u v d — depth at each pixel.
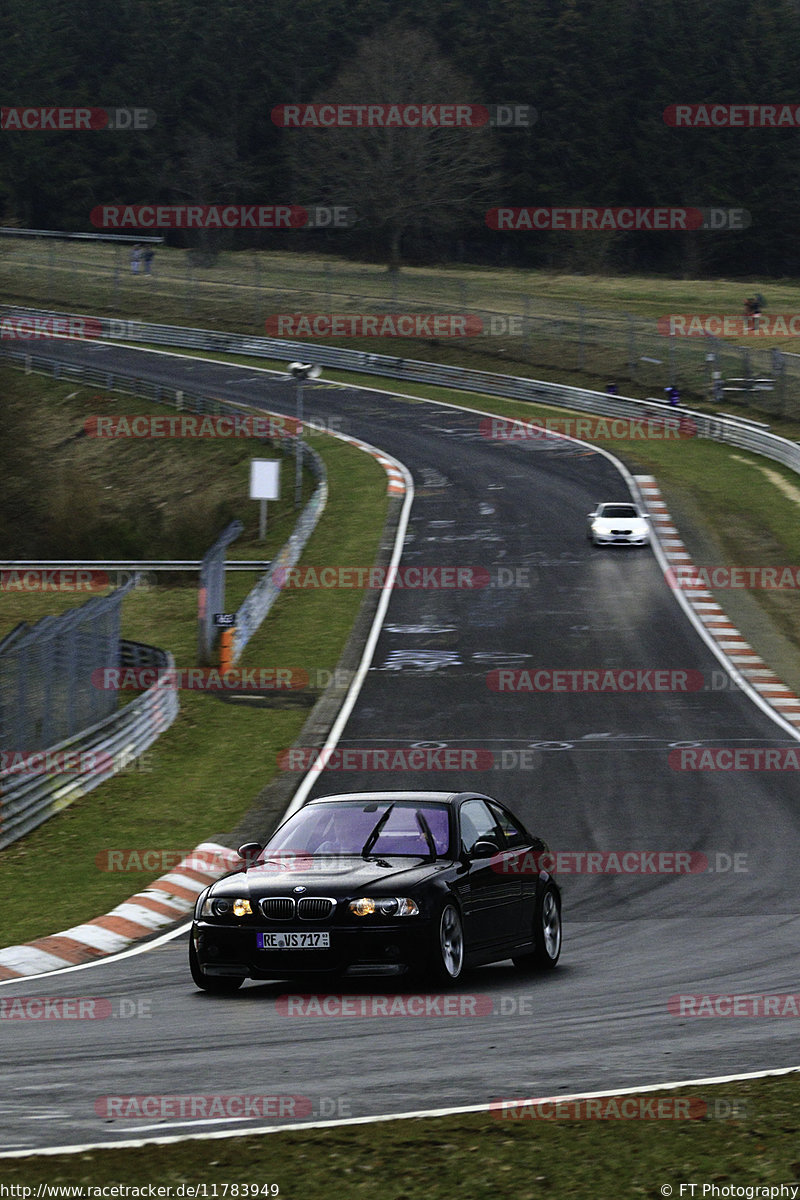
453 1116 25.23
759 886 58.72
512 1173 22.03
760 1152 23.02
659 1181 21.69
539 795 78.56
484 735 94.69
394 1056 30.56
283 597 144.38
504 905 41.84
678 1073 28.92
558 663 116.44
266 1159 22.69
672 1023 34.19
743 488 190.62
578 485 194.00
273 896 38.19
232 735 96.56
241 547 186.12
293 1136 23.94
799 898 56.06
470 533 169.75
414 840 41.34
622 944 48.28
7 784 72.00
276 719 101.19
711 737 92.62
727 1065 29.69
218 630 123.25
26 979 43.59
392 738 94.38
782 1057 30.42
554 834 70.06
